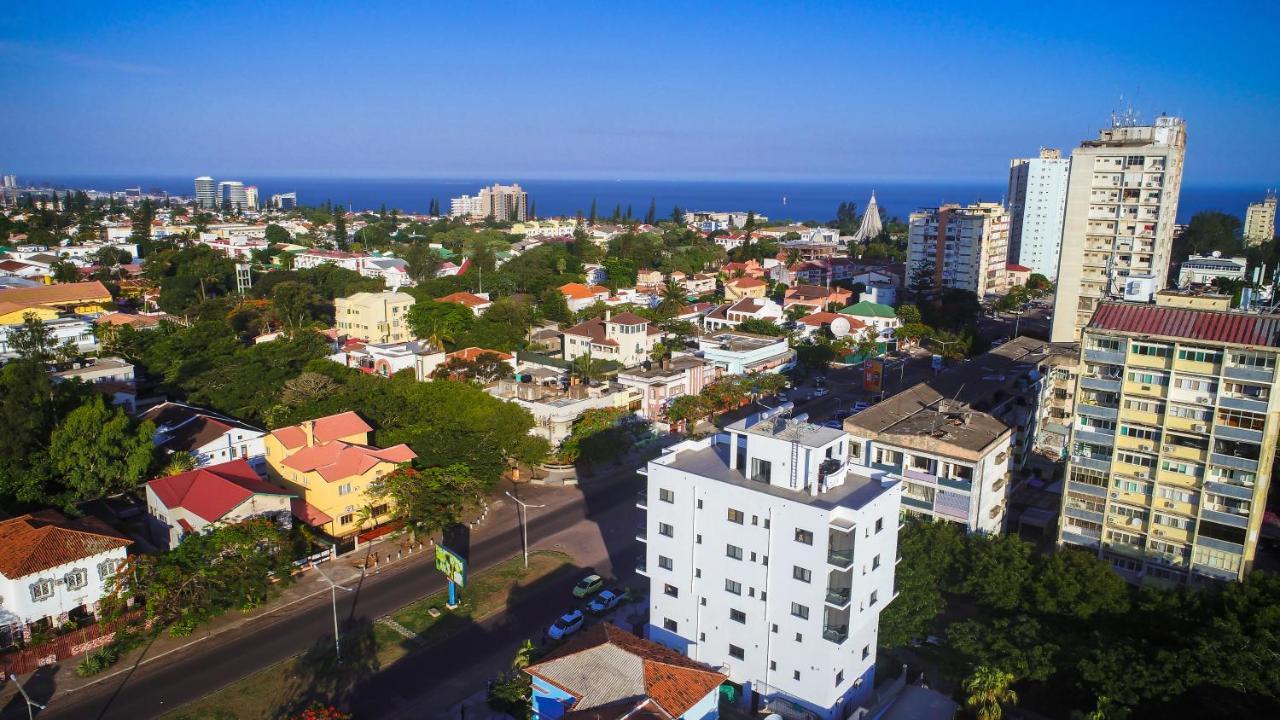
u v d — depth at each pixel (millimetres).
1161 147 140750
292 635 70750
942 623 70875
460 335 160500
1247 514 70938
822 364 164375
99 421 90000
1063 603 64375
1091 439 77562
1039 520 89625
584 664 56125
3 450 84938
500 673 66000
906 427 82688
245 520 76875
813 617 58531
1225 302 87625
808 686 59562
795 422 65688
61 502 85875
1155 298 92812
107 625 67438
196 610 69000
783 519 58906
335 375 123438
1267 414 68625
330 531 85812
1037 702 61594
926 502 79188
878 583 61781
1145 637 62344
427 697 63250
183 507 78812
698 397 124625
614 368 139750
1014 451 98875
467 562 84000
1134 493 76500
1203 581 74062
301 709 61188
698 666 57062
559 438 110938
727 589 62969
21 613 65875
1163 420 73750
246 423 113750
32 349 116562
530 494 101188
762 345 153250
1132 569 77500
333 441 91000
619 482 104938
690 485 63531
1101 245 148375
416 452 94062
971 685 54719
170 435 103188
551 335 185375
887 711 60438
